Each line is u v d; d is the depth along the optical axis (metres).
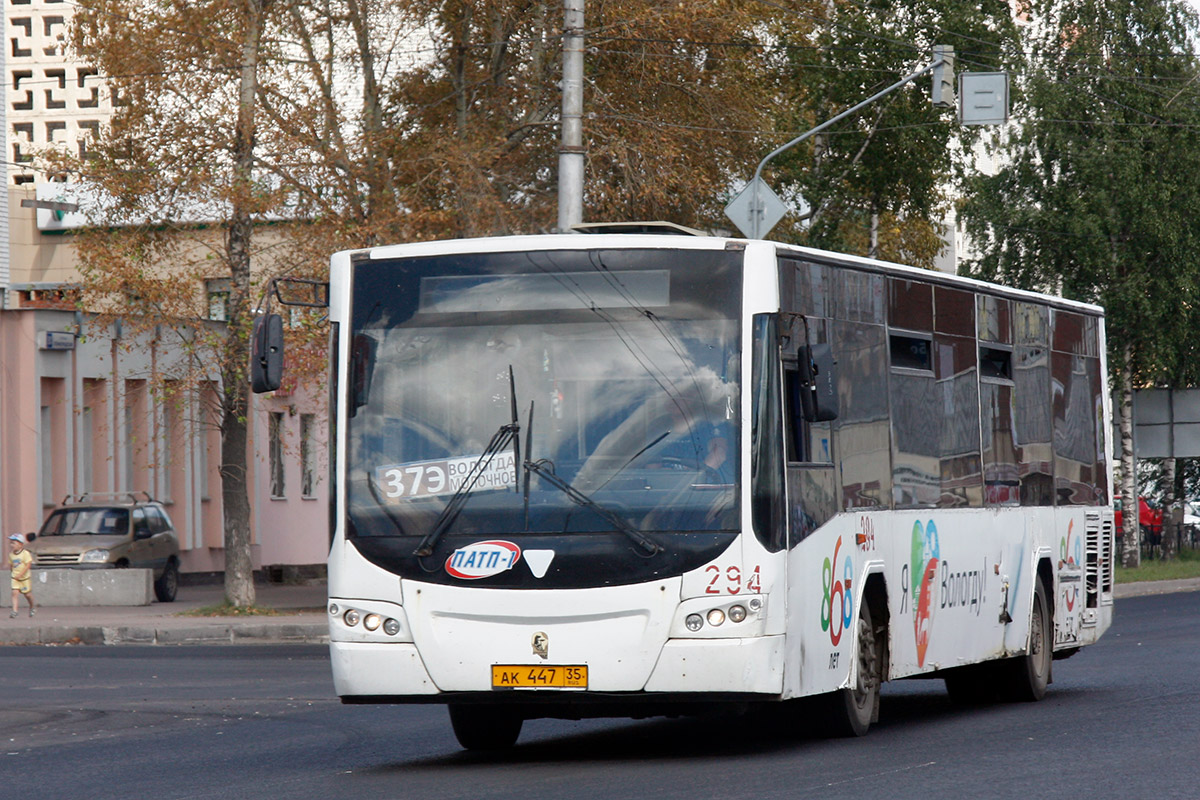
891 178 96.25
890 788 20.80
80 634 58.47
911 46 92.25
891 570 27.77
